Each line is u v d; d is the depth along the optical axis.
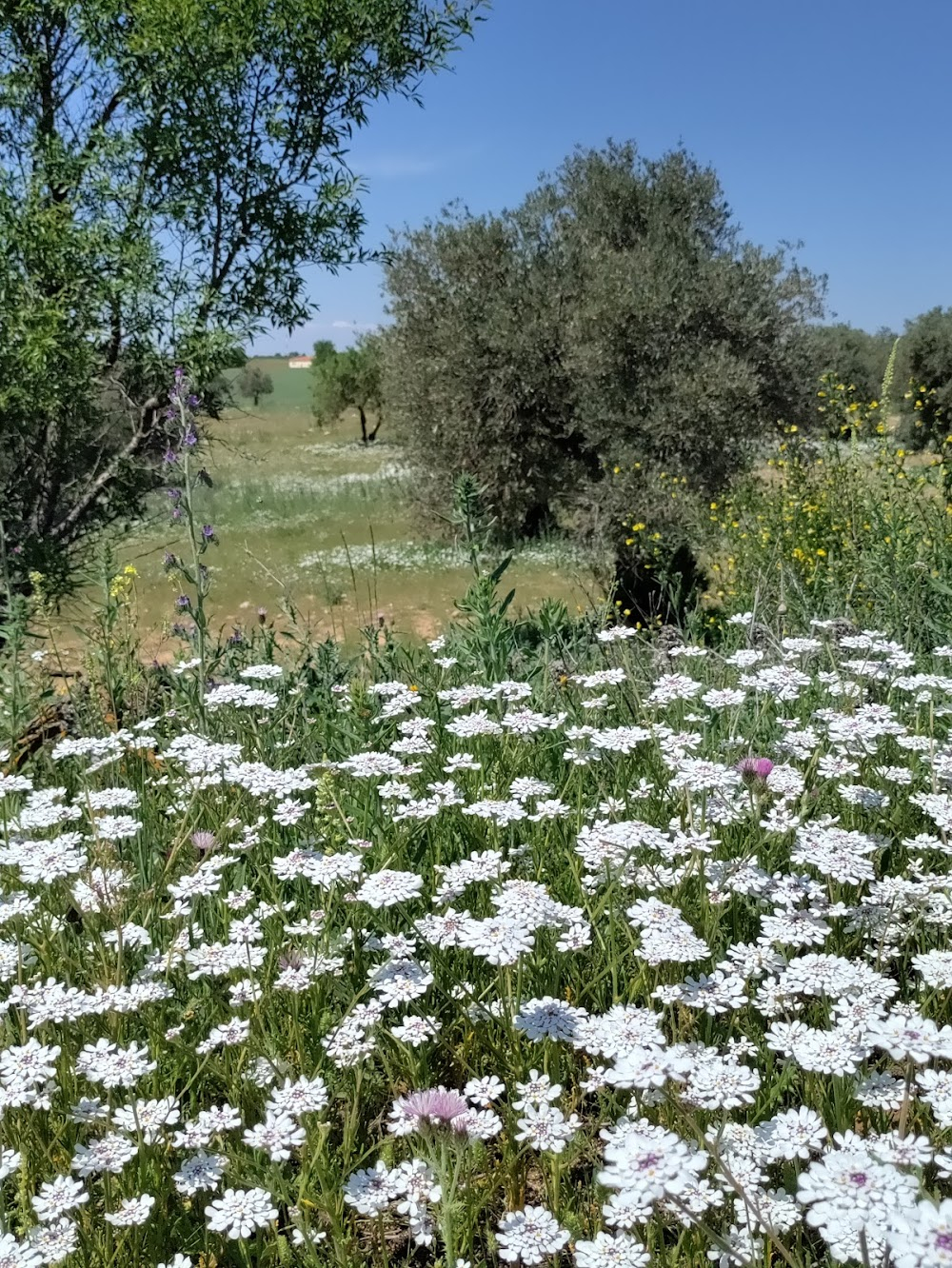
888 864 2.62
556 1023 1.69
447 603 14.64
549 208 19.48
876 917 2.17
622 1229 1.51
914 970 2.25
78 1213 1.67
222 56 7.21
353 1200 1.53
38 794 2.66
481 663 4.28
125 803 2.54
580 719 3.44
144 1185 1.68
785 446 10.62
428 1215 1.57
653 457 17.17
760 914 2.35
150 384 8.09
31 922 2.35
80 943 2.32
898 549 5.54
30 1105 1.79
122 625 4.54
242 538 20.19
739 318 17.97
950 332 26.48
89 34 7.23
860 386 25.11
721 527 10.35
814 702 3.51
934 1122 1.73
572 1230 1.56
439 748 3.17
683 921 1.90
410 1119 1.59
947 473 6.98
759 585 4.75
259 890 2.62
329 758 3.59
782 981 1.75
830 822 2.45
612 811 2.53
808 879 2.16
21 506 7.88
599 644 4.68
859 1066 1.80
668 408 16.84
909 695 3.55
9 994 2.14
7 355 6.91
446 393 18.70
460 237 19.08
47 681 4.57
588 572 15.13
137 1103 1.73
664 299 17.31
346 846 2.43
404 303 19.53
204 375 7.54
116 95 7.53
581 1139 1.75
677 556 9.46
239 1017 2.13
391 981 1.91
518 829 2.78
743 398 17.12
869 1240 1.21
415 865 2.56
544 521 19.59
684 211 19.72
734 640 5.16
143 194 7.62
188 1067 1.98
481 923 1.76
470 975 2.23
